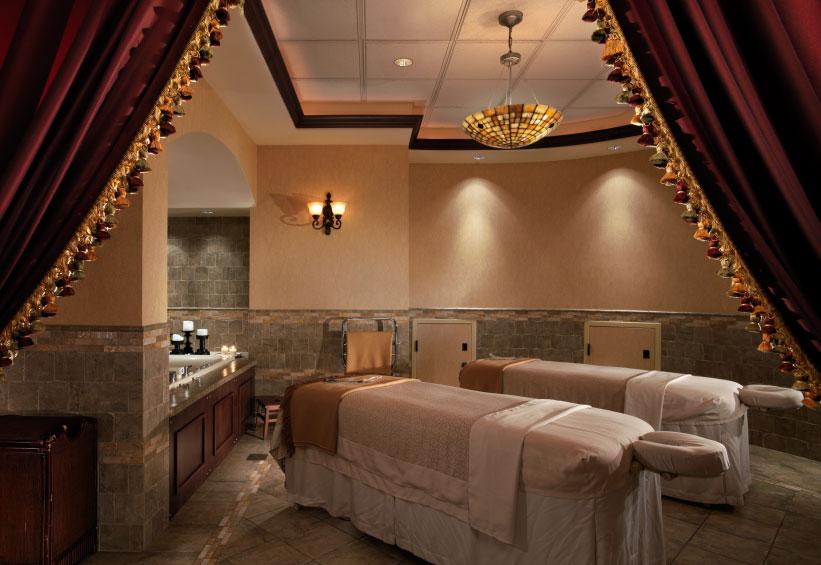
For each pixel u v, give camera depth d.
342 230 5.11
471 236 5.91
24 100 0.88
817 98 0.82
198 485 3.47
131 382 2.64
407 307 5.11
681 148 1.00
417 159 5.72
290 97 4.00
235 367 4.46
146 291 2.70
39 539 2.26
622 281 5.43
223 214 5.50
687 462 1.91
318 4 2.96
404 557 2.58
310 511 3.12
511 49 3.55
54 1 0.89
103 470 2.63
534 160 5.77
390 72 3.93
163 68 1.12
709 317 4.88
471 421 2.28
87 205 1.05
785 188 0.86
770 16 0.82
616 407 3.42
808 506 3.22
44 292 1.03
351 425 2.79
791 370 1.00
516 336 5.82
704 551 2.66
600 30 1.14
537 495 2.03
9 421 2.46
